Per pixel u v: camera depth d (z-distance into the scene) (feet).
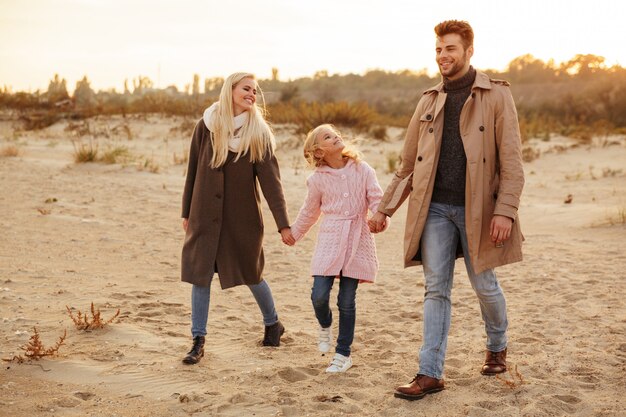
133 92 223.51
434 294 13.23
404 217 36.78
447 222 13.38
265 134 15.53
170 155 61.98
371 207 14.62
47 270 23.16
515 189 12.80
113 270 23.75
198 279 15.31
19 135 78.02
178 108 91.20
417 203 13.37
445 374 14.34
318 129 14.89
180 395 13.00
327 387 13.73
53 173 47.52
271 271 24.80
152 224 32.12
